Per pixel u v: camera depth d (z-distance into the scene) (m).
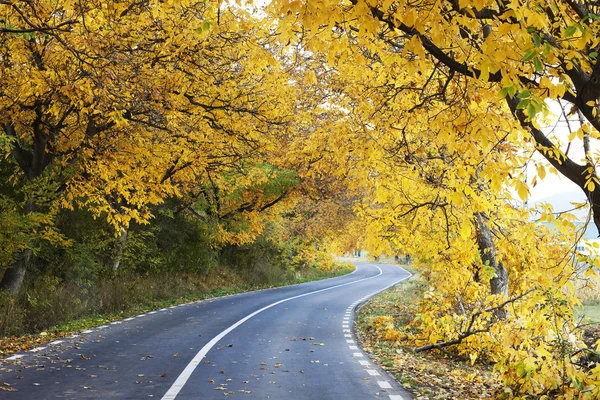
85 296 18.50
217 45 11.89
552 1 4.61
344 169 10.24
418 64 5.34
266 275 40.69
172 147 15.78
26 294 15.08
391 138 8.67
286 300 27.88
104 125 13.88
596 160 5.93
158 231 27.06
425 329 14.42
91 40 9.23
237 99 13.45
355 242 60.75
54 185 14.40
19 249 14.38
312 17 4.64
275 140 17.70
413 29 5.14
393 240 12.98
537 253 10.03
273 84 13.06
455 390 9.16
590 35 4.27
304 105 13.29
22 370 9.07
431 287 14.72
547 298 8.59
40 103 12.41
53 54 10.45
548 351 8.44
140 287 23.06
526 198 5.35
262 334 15.13
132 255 23.41
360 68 8.22
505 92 4.36
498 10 4.64
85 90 10.02
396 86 8.27
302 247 48.81
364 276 58.31
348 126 9.41
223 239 29.89
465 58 5.08
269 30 8.95
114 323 16.30
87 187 14.71
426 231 12.80
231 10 9.40
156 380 8.74
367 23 4.64
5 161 16.22
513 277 13.16
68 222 18.67
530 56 4.10
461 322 13.52
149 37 11.64
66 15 10.40
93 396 7.52
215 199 29.00
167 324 16.62
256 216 30.02
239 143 15.60
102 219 20.22
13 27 10.52
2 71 10.73
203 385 8.49
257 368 10.16
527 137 5.57
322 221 40.59
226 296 29.27
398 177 9.31
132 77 11.52
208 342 13.21
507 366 8.39
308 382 9.08
